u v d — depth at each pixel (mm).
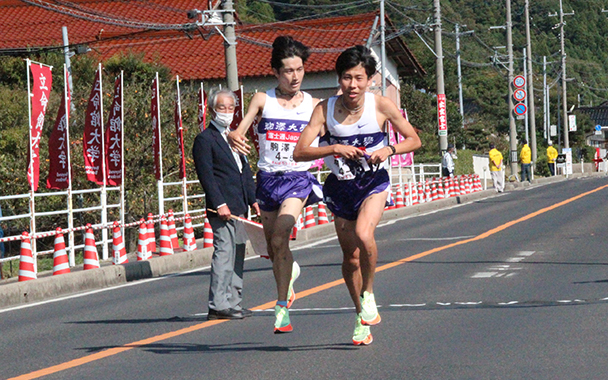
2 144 31531
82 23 61625
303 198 11422
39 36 59844
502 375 8664
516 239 23453
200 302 15156
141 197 30875
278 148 11477
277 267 10805
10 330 13188
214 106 12938
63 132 23203
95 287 18812
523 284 15188
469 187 50844
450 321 11828
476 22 149625
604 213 30906
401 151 9438
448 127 95062
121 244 21422
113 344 11375
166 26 36281
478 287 15023
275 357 9938
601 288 14367
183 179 28156
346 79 9398
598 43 189750
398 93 74188
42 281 17375
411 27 56406
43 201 30766
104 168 24531
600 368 8828
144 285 18516
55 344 11656
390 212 36219
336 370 9148
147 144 31172
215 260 12977
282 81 11461
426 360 9453
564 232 24734
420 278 16500
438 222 31625
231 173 12953
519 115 69312
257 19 101625
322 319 12375
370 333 10914
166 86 34469
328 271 18469
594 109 168500
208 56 58281
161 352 10609
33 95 21750
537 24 170250
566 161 81000
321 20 61562
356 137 9688
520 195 47531
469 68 140250
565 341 10219
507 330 11031
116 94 25047
